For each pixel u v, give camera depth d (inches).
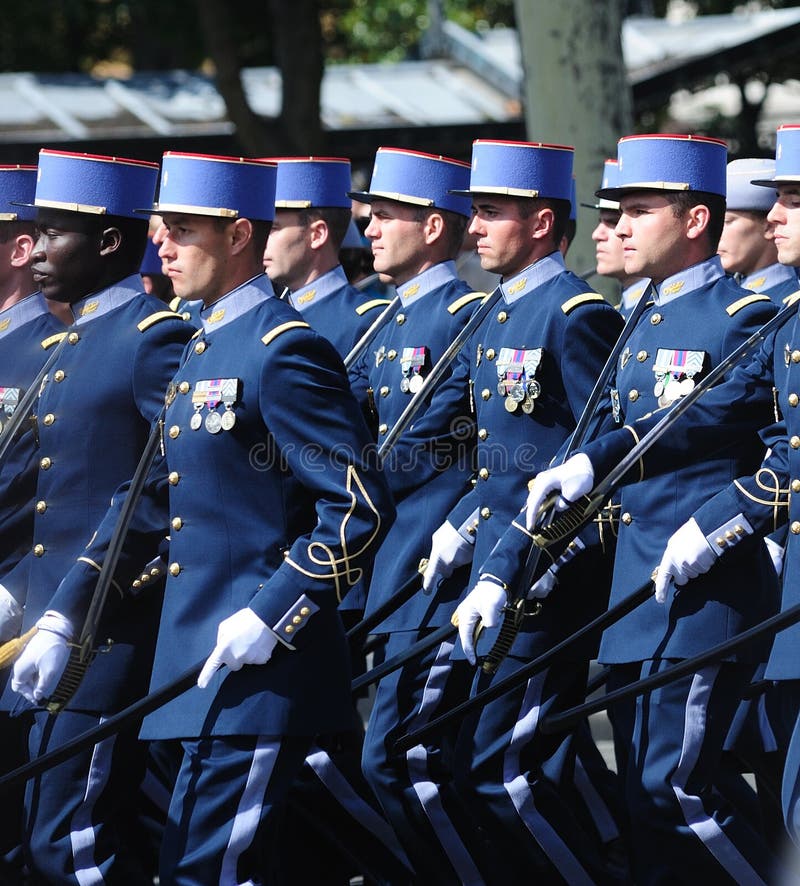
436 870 669.9
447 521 670.5
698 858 589.9
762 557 608.4
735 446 602.5
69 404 616.1
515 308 665.0
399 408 724.7
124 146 1857.8
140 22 2285.9
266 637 525.7
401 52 2532.0
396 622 697.6
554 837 637.3
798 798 552.4
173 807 549.6
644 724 597.6
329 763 700.0
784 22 1681.8
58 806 591.8
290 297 799.1
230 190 565.6
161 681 553.9
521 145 660.7
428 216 735.1
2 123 1845.5
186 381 561.3
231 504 547.2
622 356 632.4
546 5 1171.3
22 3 2266.2
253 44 2251.5
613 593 621.0
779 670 557.3
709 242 625.3
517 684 621.9
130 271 632.4
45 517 620.7
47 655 569.6
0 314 690.8
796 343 572.4
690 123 2058.3
